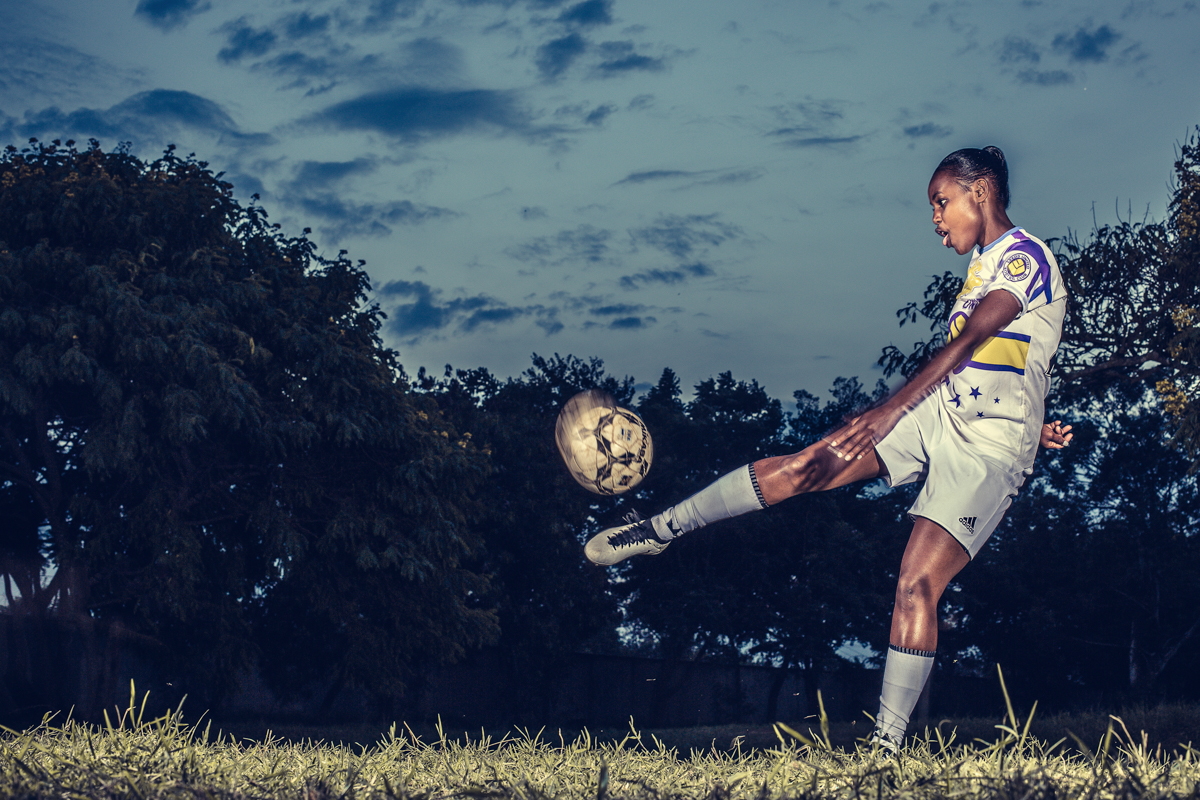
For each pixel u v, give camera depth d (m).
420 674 27.08
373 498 18.12
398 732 16.69
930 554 2.85
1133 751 2.23
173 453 15.79
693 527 3.11
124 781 1.89
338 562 18.47
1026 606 38.59
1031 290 2.90
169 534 15.09
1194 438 14.35
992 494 2.88
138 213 15.71
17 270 14.28
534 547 28.44
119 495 16.02
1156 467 36.09
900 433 2.98
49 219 15.09
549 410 36.66
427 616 18.86
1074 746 9.45
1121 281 15.59
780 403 35.94
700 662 36.66
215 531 17.41
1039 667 39.88
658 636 34.22
